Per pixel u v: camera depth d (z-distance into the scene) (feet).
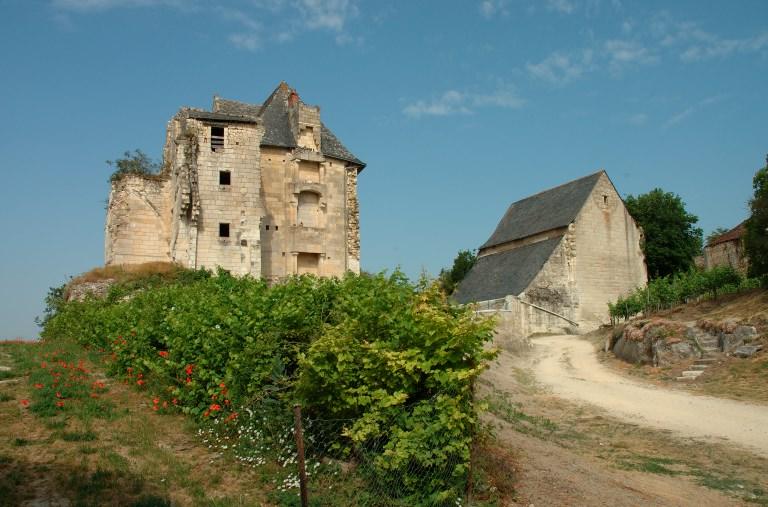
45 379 41.88
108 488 25.64
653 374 72.18
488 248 172.96
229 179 110.22
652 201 168.35
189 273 100.17
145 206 116.67
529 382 72.02
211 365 35.14
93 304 77.41
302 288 39.52
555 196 163.12
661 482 36.65
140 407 37.96
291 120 126.11
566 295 139.13
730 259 154.20
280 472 28.37
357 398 27.81
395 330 29.14
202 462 29.55
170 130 122.01
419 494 26.99
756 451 42.27
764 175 85.66
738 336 69.46
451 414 27.22
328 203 123.03
